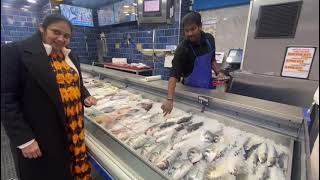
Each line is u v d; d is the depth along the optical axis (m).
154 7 3.26
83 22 4.45
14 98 0.96
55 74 1.03
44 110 1.03
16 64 0.94
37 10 4.14
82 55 4.70
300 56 1.98
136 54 4.22
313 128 1.21
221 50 3.28
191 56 1.67
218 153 0.96
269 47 2.15
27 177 1.11
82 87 1.37
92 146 1.13
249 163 0.88
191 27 1.48
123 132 1.20
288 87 2.02
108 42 4.86
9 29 3.83
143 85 1.87
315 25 1.85
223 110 1.26
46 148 1.07
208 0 3.14
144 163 0.89
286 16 1.98
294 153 0.87
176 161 0.92
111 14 4.24
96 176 1.61
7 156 2.30
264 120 1.09
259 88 2.16
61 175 1.16
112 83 2.29
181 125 1.25
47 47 1.02
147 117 1.41
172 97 1.40
